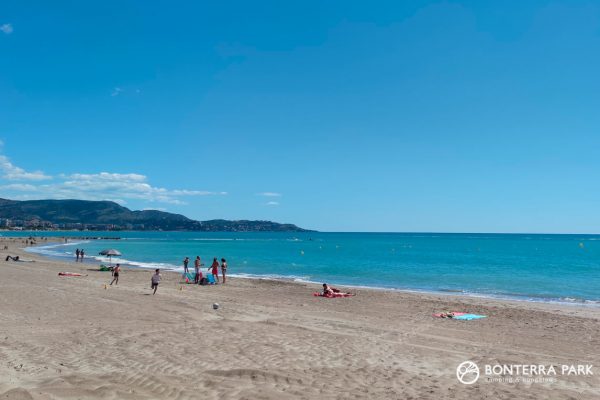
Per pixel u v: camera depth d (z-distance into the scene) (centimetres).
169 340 1155
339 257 6919
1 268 3444
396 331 1479
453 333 1489
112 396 717
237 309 1812
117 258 6359
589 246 11956
